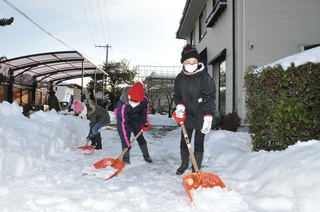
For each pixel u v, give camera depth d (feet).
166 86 56.70
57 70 46.55
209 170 11.89
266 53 25.79
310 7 25.99
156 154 16.05
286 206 6.99
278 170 8.45
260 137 12.67
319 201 6.37
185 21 49.08
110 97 88.53
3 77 38.06
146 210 7.15
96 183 9.53
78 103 16.07
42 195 8.00
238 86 25.54
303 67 10.22
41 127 14.28
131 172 11.59
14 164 10.03
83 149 15.84
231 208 7.18
